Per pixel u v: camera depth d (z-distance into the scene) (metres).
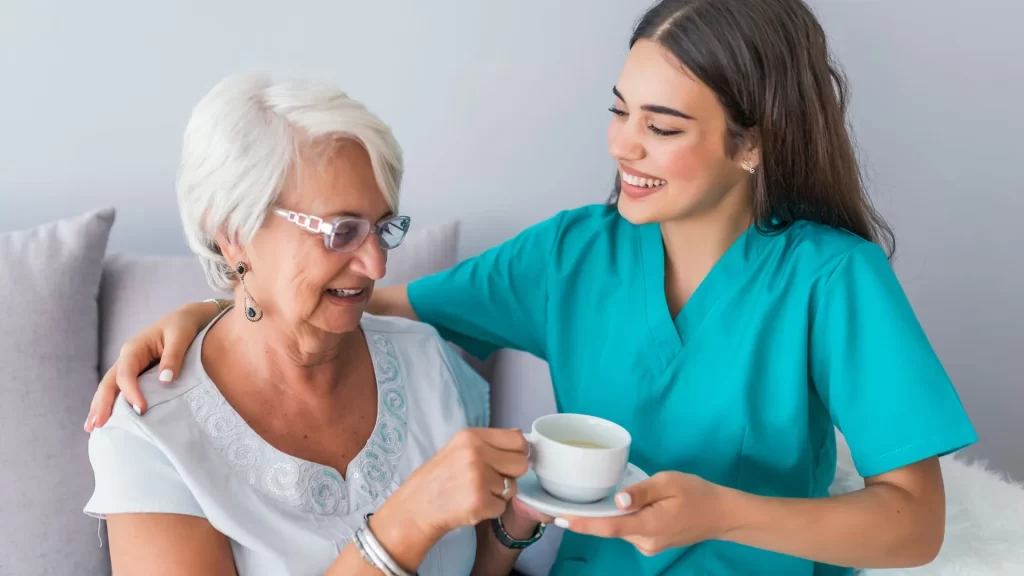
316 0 1.74
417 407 1.19
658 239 1.22
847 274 1.10
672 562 1.17
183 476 0.97
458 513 0.89
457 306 1.37
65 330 1.43
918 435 1.02
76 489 1.38
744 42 1.00
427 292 1.39
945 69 1.81
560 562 1.29
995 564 1.15
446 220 1.85
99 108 1.74
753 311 1.14
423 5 1.75
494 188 1.85
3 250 1.44
